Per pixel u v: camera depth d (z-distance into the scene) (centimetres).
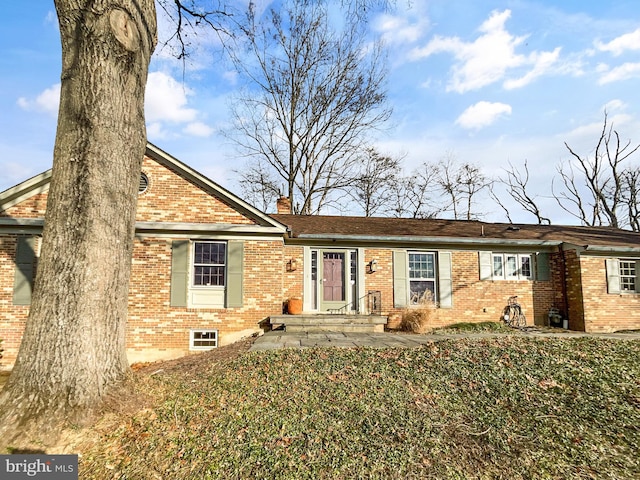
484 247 1342
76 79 477
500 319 1318
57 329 442
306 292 1242
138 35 513
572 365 618
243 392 528
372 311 1260
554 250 1371
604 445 416
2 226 1033
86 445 402
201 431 430
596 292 1278
